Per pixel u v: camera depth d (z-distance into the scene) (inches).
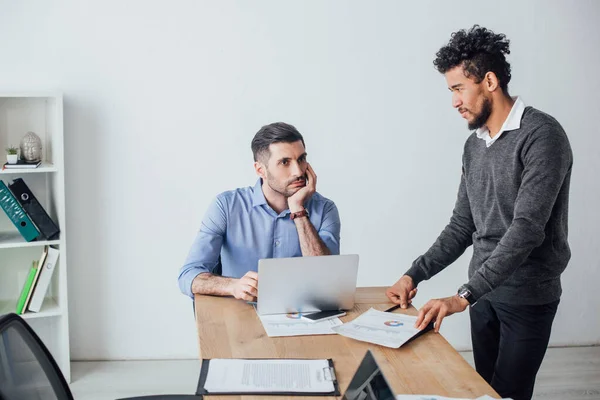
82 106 148.2
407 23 154.5
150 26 148.3
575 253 166.1
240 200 111.0
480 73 94.7
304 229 110.7
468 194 104.3
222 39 150.4
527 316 96.5
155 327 157.2
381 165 158.2
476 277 90.1
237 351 79.8
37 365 63.0
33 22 144.6
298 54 152.7
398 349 81.4
